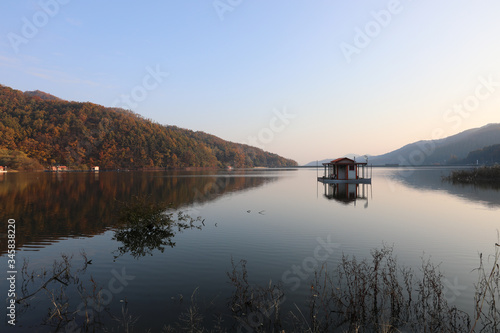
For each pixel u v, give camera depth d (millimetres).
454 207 20406
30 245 11109
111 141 159375
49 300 6500
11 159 114125
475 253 9836
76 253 10070
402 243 11203
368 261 9031
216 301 6410
